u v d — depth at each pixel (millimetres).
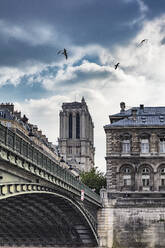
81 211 55875
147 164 76312
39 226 56656
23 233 59562
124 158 76750
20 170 29844
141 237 68812
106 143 77875
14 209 45969
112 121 84875
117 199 70250
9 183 27734
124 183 76250
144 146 77125
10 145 26828
